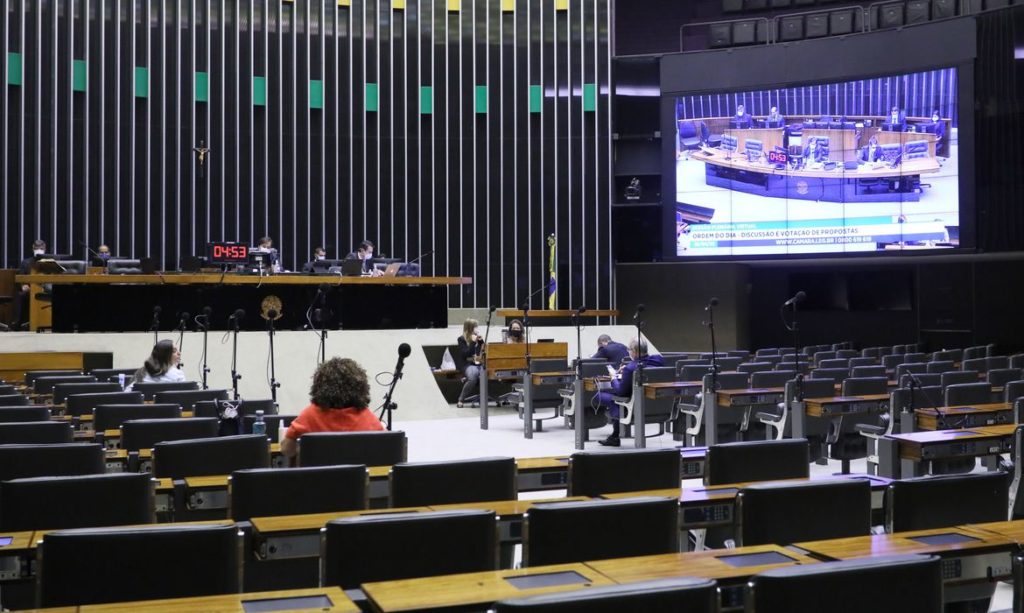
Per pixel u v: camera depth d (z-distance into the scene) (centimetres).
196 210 2050
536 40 2248
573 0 2250
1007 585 534
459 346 1489
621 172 2256
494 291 2217
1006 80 1802
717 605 232
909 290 2244
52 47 1953
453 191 2216
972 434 629
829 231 1966
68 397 790
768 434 952
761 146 2028
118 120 1995
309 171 2119
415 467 425
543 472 510
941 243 1866
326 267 1543
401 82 2198
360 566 308
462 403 1498
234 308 1448
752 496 369
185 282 1372
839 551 319
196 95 2058
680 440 1102
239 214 2073
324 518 371
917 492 379
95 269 1441
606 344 1292
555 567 299
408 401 1410
